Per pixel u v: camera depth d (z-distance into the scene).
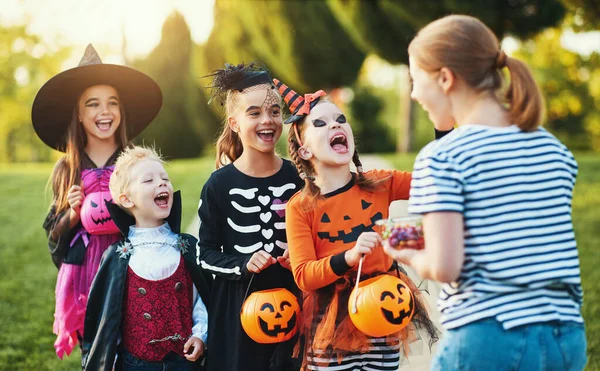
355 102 30.00
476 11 13.81
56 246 4.38
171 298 3.79
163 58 25.19
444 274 2.38
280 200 3.80
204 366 3.83
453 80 2.56
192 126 25.44
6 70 24.70
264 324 3.50
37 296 7.20
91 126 4.48
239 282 3.73
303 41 22.42
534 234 2.42
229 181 3.80
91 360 3.73
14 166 21.78
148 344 3.72
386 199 3.52
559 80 23.72
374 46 16.97
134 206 3.85
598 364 4.62
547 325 2.38
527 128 2.52
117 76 4.59
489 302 2.41
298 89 23.61
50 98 4.49
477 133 2.50
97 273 3.83
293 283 3.81
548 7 13.70
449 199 2.40
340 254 3.19
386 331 3.18
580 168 14.54
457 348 2.45
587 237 8.72
